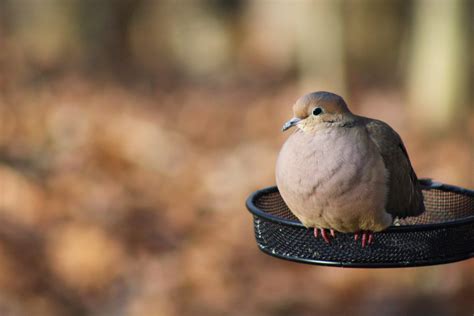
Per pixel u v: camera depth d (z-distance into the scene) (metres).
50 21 27.86
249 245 13.19
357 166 5.75
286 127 5.93
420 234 6.19
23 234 12.82
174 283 12.10
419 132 19.17
